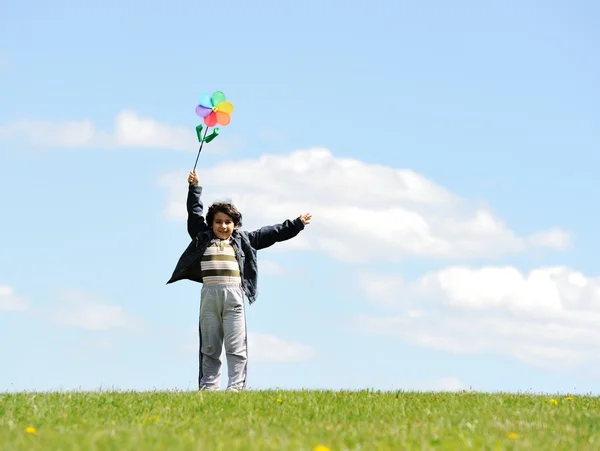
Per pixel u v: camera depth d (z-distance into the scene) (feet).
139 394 39.17
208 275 43.86
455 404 37.45
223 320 43.96
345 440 27.53
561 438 28.63
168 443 26.25
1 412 32.99
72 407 34.58
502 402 38.63
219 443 26.27
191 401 36.45
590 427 31.53
